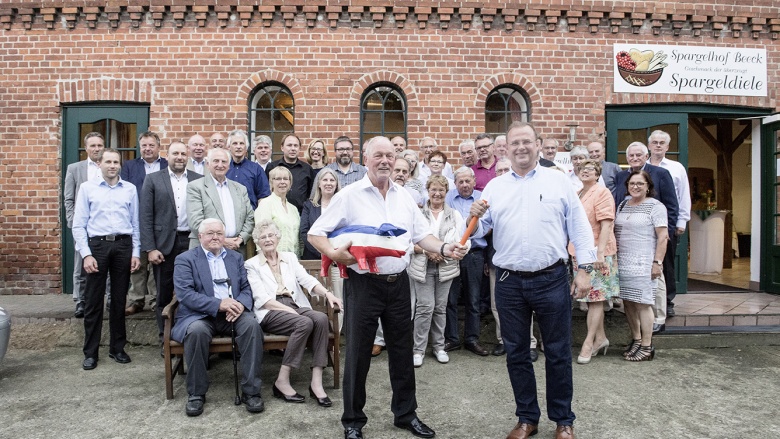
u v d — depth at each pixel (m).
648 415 3.77
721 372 4.72
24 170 6.88
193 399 3.81
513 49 7.04
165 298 5.01
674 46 7.15
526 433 3.34
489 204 3.44
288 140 5.65
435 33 6.96
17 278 6.88
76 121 6.96
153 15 6.79
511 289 3.35
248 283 4.33
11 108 6.89
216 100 6.87
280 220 5.06
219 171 4.82
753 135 7.66
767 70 7.31
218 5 6.81
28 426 3.57
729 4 7.18
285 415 3.76
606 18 7.12
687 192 5.88
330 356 4.63
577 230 3.30
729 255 10.44
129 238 4.91
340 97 6.91
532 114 7.07
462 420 3.68
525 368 3.38
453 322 5.24
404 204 3.37
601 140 7.12
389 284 3.29
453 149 7.01
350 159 5.71
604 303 5.36
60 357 5.12
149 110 6.93
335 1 6.84
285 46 6.88
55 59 6.86
